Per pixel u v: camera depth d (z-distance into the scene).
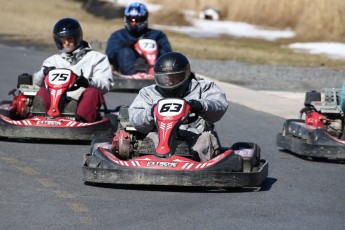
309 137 28.58
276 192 23.09
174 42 75.75
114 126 29.98
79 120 30.17
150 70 45.84
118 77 44.97
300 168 27.34
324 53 72.12
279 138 30.84
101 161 22.38
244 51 71.81
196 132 24.09
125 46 46.72
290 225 19.42
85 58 32.22
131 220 19.36
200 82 24.70
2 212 19.69
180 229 18.70
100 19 97.00
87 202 20.94
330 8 82.81
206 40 80.00
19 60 57.84
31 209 20.09
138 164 22.08
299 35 83.94
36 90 31.61
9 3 98.81
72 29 31.91
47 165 25.62
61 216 19.52
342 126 29.97
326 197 22.78
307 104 30.78
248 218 19.92
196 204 21.12
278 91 49.38
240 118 38.22
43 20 90.69
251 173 22.19
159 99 24.28
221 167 22.06
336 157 28.02
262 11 93.75
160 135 22.73
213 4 99.31
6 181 23.05
